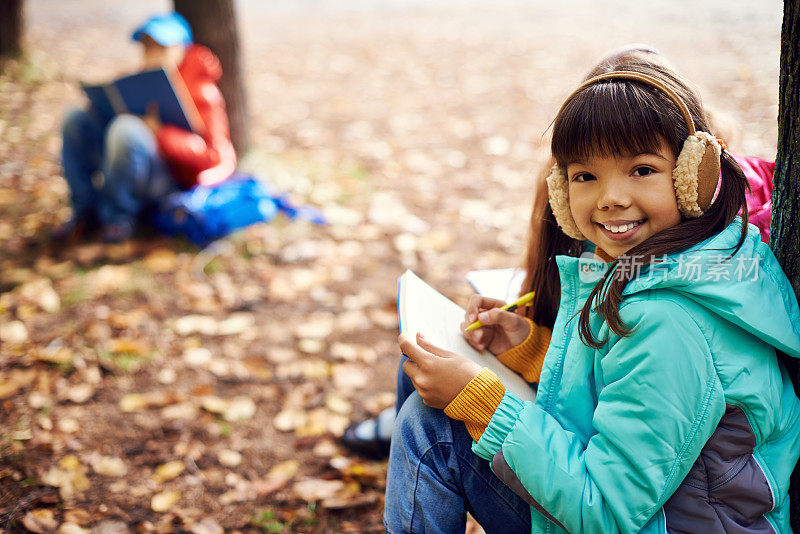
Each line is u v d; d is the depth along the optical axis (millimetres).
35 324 3195
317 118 6117
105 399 2746
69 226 3973
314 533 2160
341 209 4375
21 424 2553
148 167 3848
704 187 1304
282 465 2441
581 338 1397
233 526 2193
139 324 3223
